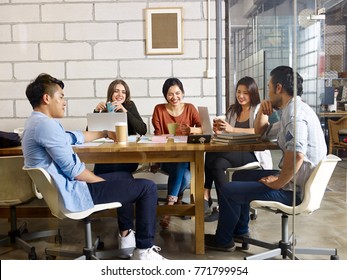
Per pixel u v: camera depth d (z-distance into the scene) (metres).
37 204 2.48
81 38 3.49
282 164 2.10
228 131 2.44
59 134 1.99
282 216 2.22
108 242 2.42
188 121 3.07
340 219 2.34
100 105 3.05
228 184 2.22
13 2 3.39
